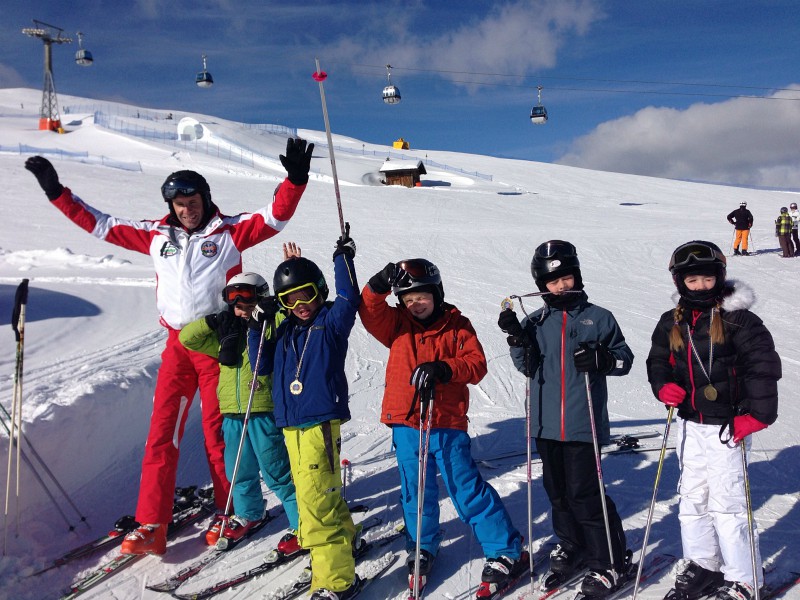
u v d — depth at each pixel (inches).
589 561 117.7
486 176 2012.8
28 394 185.6
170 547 137.6
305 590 119.4
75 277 438.0
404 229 791.1
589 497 117.9
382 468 181.8
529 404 120.6
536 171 2175.2
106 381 191.6
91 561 129.8
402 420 121.8
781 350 324.5
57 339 280.4
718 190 1664.6
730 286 107.9
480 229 810.2
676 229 831.7
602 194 1578.5
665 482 166.7
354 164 2142.0
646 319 388.2
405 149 3122.5
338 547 116.8
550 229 827.4
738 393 108.3
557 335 120.2
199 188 137.3
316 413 117.7
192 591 121.0
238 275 135.6
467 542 138.3
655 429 213.5
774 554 128.8
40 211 763.4
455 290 471.8
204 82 1189.7
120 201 927.7
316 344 120.5
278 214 138.1
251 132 2470.5
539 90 1039.6
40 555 129.8
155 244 141.6
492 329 363.3
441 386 122.1
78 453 161.6
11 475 139.8
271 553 130.0
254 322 126.7
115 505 155.1
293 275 119.5
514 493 162.7
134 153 1813.5
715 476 110.2
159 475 133.1
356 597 119.4
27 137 1994.3
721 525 110.2
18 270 470.9
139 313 342.3
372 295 121.0
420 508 113.4
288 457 134.2
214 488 146.6
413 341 125.6
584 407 117.0
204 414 141.8
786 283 492.4
